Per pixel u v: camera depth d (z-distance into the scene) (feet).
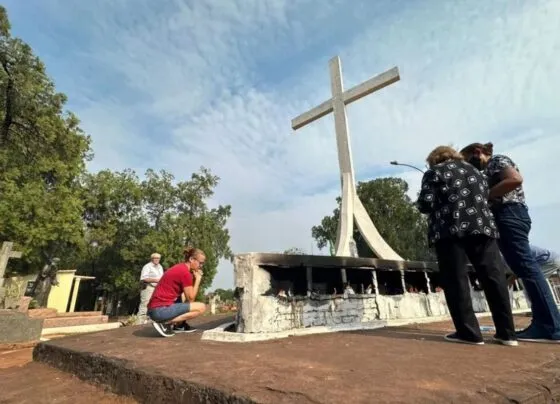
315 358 7.45
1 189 45.85
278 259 12.62
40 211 46.62
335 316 13.78
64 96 57.67
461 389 4.94
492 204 10.05
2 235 44.01
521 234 9.68
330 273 18.38
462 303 9.05
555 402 5.01
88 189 76.18
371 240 22.49
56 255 62.03
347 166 24.57
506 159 9.96
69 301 77.61
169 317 12.59
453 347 8.45
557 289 20.18
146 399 6.46
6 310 22.36
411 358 7.20
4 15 48.34
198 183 83.56
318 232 107.34
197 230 78.23
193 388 5.62
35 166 52.75
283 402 4.55
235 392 5.02
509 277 20.21
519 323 14.33
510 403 4.53
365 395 4.73
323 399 4.60
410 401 4.48
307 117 27.99
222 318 20.53
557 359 6.89
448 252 9.25
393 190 95.91
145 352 8.70
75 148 59.47
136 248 74.69
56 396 7.64
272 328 11.73
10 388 8.55
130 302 89.81
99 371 8.16
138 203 80.53
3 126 51.98
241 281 11.97
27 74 51.44
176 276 13.07
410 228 94.12
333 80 26.58
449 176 9.29
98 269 86.58
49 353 11.03
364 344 9.36
